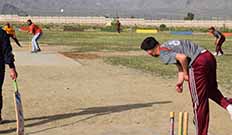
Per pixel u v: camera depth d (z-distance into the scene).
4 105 11.30
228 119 10.20
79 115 10.41
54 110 10.89
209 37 52.34
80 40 42.56
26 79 15.98
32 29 27.22
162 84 15.11
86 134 8.80
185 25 103.75
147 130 9.15
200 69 7.67
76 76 16.91
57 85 14.69
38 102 11.80
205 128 7.80
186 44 7.75
